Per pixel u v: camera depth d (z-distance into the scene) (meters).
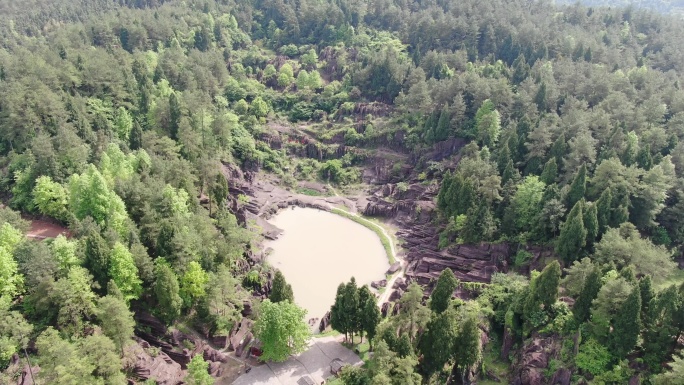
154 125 174.00
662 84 188.38
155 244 111.88
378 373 82.56
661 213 128.25
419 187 175.00
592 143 142.25
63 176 133.38
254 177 191.75
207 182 150.12
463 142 180.38
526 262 126.56
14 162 140.75
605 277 97.50
